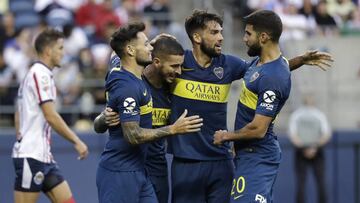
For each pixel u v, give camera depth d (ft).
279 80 79.30
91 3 164.66
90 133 143.74
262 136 79.92
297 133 149.48
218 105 86.84
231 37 161.27
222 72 86.48
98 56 156.66
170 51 82.64
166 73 83.41
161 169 87.86
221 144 83.87
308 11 169.89
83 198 143.13
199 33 84.79
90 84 151.53
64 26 159.53
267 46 80.43
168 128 77.66
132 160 81.35
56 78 151.02
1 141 141.38
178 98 86.38
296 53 156.66
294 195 151.94
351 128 155.43
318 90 156.66
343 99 156.46
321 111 156.56
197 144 87.20
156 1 168.86
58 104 148.66
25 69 153.07
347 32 166.40
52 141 142.31
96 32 162.50
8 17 160.35
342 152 153.07
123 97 78.28
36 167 99.25
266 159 82.38
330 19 170.60
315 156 149.89
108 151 81.76
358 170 153.38
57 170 101.40
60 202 101.09
